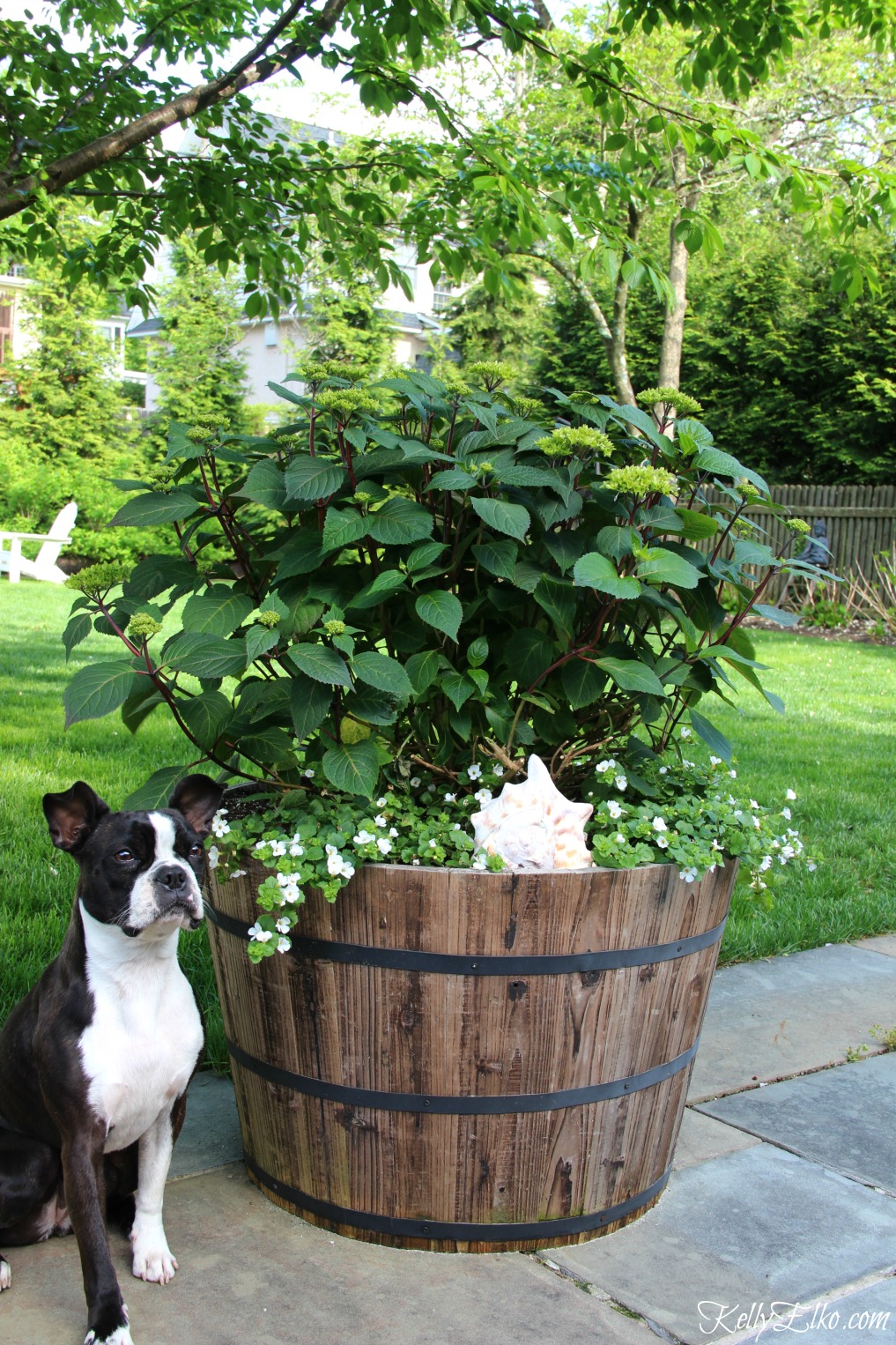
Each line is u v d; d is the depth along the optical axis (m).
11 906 4.00
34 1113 2.28
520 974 2.27
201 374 23.00
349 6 4.46
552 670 2.73
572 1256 2.43
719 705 9.27
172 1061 2.26
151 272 26.78
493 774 2.75
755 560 2.67
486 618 2.85
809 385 20.06
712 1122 3.10
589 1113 2.40
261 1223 2.53
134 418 25.22
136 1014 2.19
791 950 4.51
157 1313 2.18
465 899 2.22
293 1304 2.22
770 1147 2.96
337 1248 2.44
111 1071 2.14
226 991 2.60
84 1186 2.11
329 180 5.22
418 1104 2.34
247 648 2.27
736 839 2.55
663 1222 2.59
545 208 4.95
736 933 4.47
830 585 16.50
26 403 23.50
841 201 4.89
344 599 2.63
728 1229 2.56
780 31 4.54
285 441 2.75
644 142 4.89
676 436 2.78
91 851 2.17
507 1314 2.21
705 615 2.84
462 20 4.68
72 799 2.20
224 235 5.27
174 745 6.35
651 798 2.89
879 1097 3.28
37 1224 2.38
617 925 2.31
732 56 4.65
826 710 9.29
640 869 2.32
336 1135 2.41
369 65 4.47
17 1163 2.27
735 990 4.10
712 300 21.27
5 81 4.40
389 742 2.84
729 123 4.50
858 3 4.94
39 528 19.86
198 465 2.79
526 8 4.52
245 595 2.56
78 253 5.20
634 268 4.33
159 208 5.06
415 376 2.81
